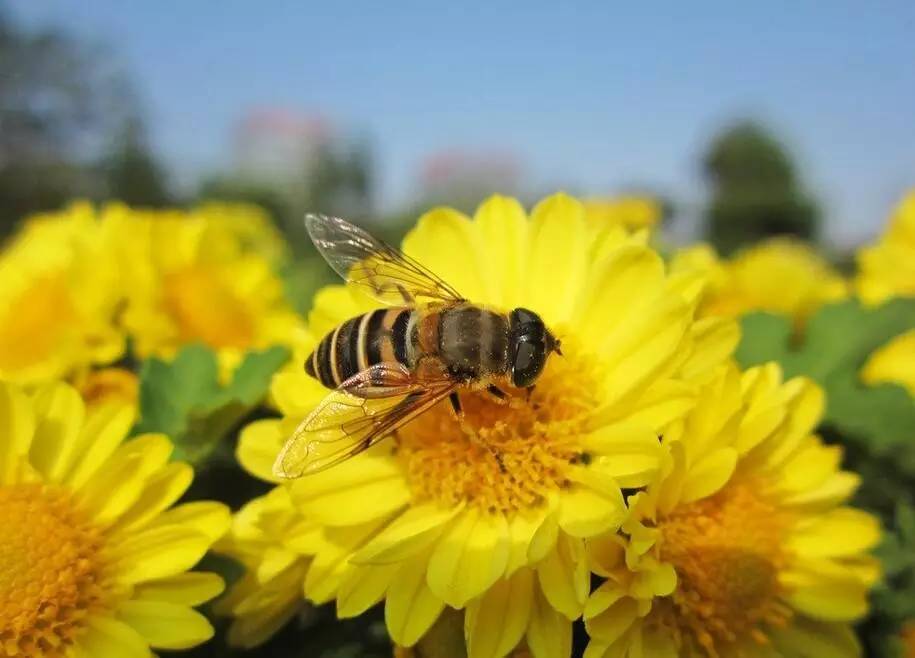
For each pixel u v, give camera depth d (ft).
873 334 0.20
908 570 0.17
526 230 0.17
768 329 0.21
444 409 0.16
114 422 0.15
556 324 0.16
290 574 0.15
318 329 0.17
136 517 0.15
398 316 0.16
